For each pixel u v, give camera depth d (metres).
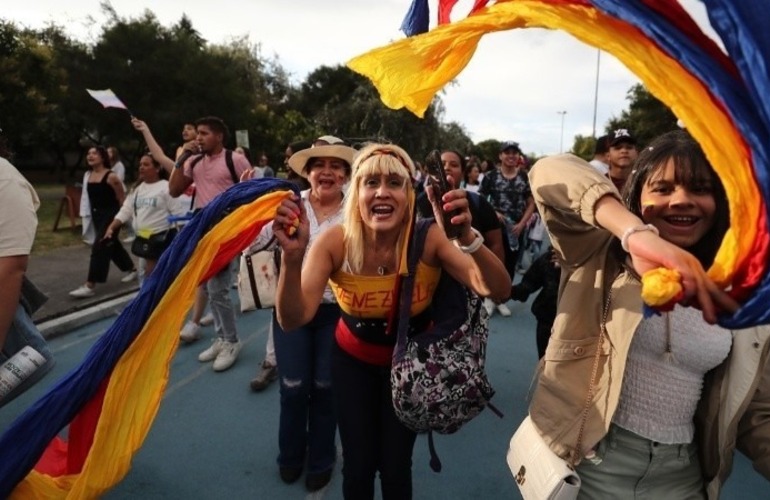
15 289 1.93
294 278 1.92
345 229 2.21
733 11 0.82
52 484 1.68
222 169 4.57
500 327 6.30
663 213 1.46
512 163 6.30
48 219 14.41
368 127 31.14
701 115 0.94
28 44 22.12
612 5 0.98
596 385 1.54
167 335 1.73
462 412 2.00
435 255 2.14
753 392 1.44
